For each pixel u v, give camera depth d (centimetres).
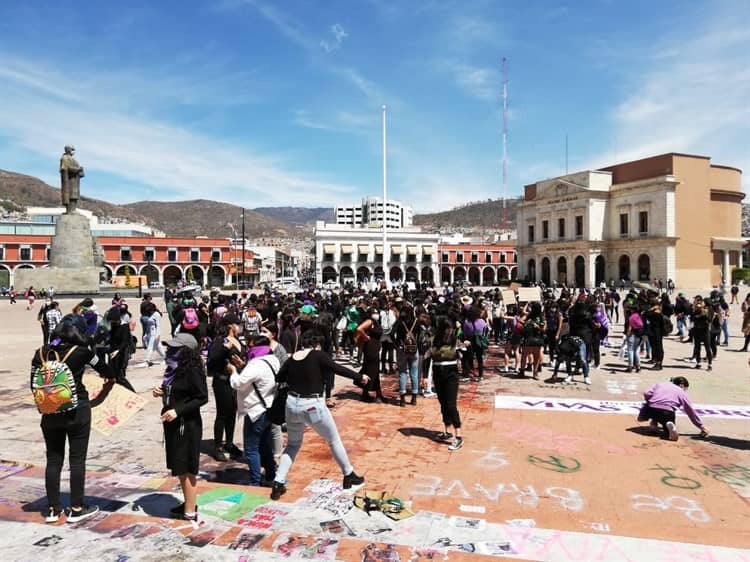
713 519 485
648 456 658
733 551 407
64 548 410
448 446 700
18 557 396
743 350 1630
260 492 533
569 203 6525
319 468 618
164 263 7544
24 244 6906
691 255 5875
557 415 855
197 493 529
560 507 511
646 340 1453
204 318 1166
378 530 447
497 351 1638
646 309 1341
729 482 575
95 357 475
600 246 6269
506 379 1166
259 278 10038
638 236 5962
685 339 1922
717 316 1379
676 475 595
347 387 1105
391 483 572
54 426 454
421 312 958
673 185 5666
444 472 605
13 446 687
